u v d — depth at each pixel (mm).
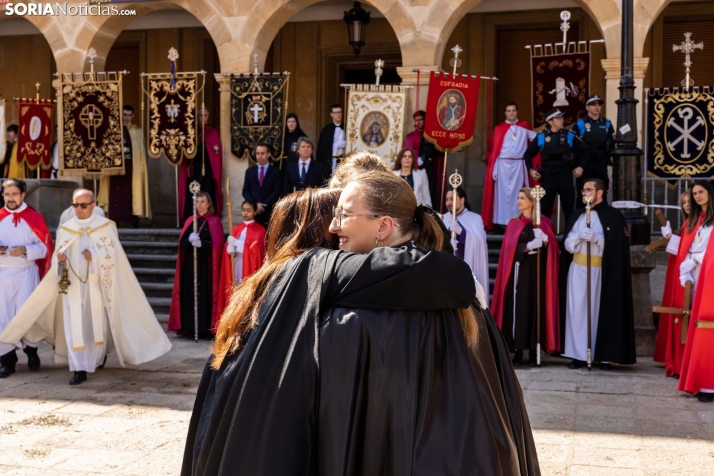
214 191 12211
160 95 11719
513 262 7914
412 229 2143
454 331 1902
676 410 6023
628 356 7594
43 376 7547
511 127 11562
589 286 7590
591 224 7770
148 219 15164
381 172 2193
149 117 11773
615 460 4816
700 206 7320
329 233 2205
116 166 12180
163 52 15602
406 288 1850
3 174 13797
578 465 4719
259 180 10977
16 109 16094
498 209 11570
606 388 6793
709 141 10375
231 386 1896
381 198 2100
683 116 10461
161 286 11242
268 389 1833
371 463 1794
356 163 2443
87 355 7285
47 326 7645
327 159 11539
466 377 1862
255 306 1992
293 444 1803
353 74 15383
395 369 1811
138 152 13203
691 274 7160
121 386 7066
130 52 15922
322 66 14883
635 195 8883
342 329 1833
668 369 7301
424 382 1824
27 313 7363
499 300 8023
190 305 9648
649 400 6348
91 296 7328
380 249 1921
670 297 7789
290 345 1862
